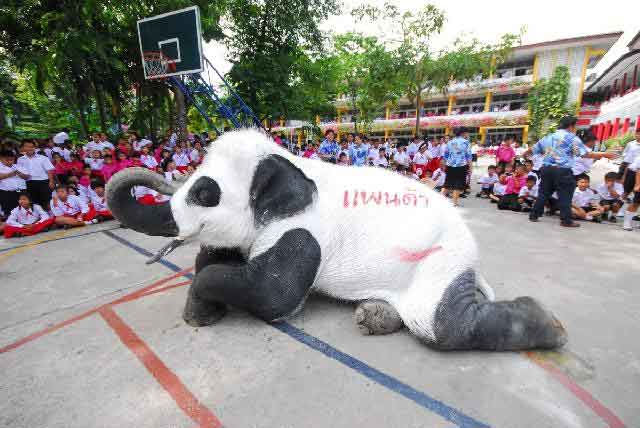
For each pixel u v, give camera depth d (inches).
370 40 621.0
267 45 550.3
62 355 87.0
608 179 251.3
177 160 373.7
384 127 1544.0
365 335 93.5
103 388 75.2
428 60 607.2
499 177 342.3
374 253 91.6
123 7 387.2
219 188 88.1
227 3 501.0
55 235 209.9
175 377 78.0
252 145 90.0
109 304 113.8
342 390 73.8
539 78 1208.2
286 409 68.8
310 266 89.0
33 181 245.1
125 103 605.0
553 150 220.5
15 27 378.0
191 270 145.1
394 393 72.8
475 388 74.0
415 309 85.4
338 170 101.7
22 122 965.8
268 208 89.7
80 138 770.8
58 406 70.4
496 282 129.0
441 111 1508.4
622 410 68.6
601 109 1154.7
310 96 647.1
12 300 120.3
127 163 303.6
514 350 85.8
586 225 228.8
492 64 625.6
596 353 86.6
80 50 379.2
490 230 210.7
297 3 526.0
